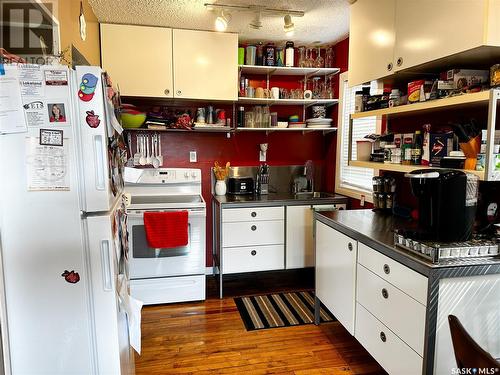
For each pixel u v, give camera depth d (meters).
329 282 2.36
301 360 2.22
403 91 2.39
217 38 3.14
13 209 1.20
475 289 1.46
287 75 3.71
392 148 2.15
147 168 3.40
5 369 1.22
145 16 2.79
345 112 3.48
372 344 1.85
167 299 3.02
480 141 1.54
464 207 1.50
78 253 1.25
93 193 1.24
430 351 1.44
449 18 1.58
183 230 2.91
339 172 3.61
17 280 1.23
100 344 1.30
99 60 2.92
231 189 3.59
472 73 1.71
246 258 3.24
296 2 2.50
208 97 3.17
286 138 3.84
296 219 3.32
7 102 1.16
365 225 2.13
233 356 2.26
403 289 1.58
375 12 2.16
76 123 1.21
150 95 3.05
